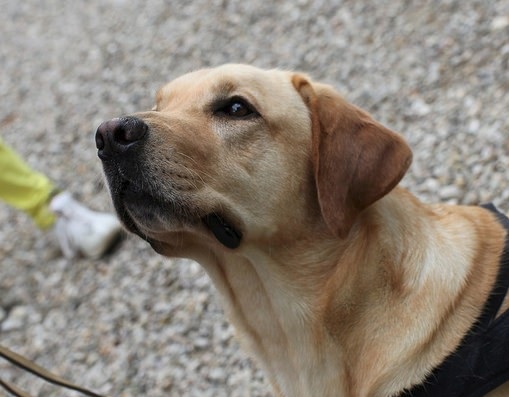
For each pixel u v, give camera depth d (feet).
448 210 4.27
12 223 8.21
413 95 7.00
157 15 11.42
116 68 10.49
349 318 4.05
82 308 6.37
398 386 3.96
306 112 4.18
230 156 4.09
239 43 9.45
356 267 4.05
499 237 4.16
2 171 6.83
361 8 8.80
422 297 4.00
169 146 4.00
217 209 4.05
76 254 7.07
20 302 6.78
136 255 6.72
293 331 4.13
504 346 3.90
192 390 5.45
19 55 12.53
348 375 4.07
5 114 10.75
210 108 4.17
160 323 5.95
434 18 7.94
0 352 4.50
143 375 5.67
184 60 9.74
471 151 6.07
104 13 12.50
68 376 5.86
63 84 10.80
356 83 7.58
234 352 5.55
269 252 4.11
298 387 4.19
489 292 4.00
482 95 6.55
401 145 4.08
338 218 4.04
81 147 9.02
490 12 7.56
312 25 9.01
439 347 3.96
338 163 4.08
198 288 6.07
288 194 4.11
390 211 4.10
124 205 4.04
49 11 13.82
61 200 6.97
